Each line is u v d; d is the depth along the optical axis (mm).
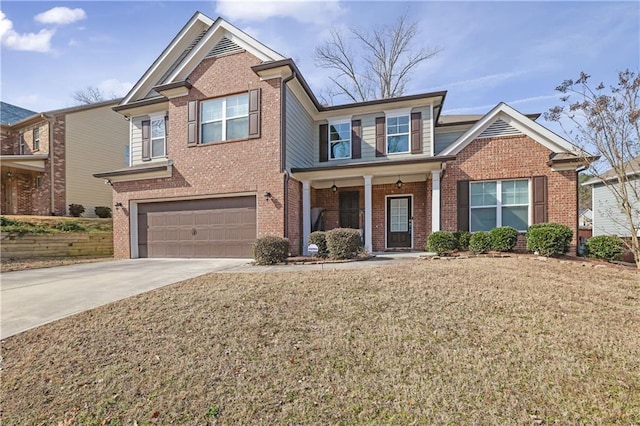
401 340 3816
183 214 11883
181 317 4656
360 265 8148
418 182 12727
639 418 2514
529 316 4410
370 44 23453
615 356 3391
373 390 2945
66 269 9344
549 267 7422
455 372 3170
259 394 2949
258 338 3963
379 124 12602
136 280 7324
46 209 17906
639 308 4723
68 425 2711
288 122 11070
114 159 20922
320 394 2918
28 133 19531
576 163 9922
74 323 4605
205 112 11547
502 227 9938
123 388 3129
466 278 6289
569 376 3066
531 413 2592
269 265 8906
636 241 8500
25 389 3180
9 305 5504
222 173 11141
